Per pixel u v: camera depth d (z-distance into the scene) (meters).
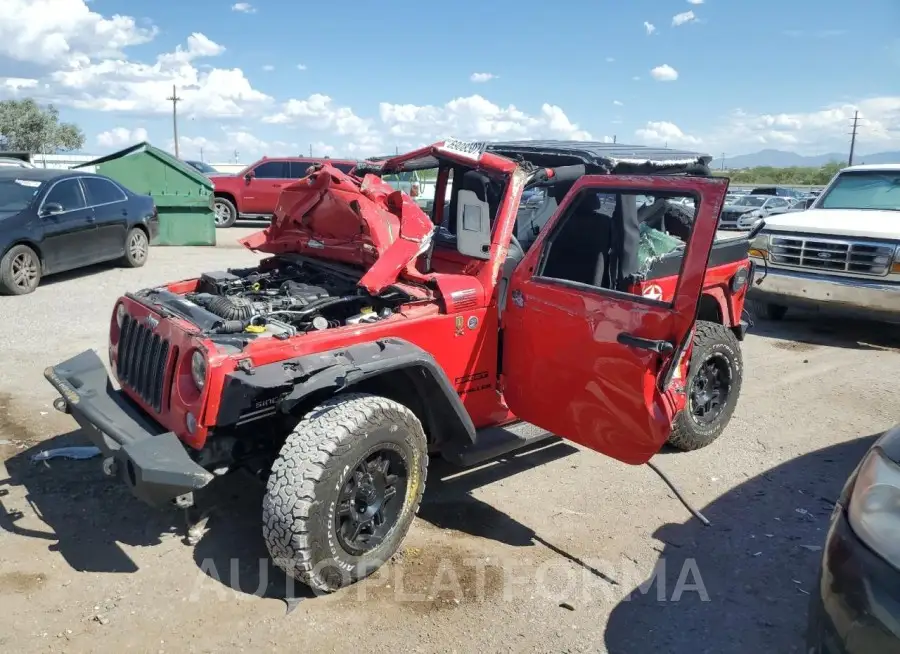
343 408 3.32
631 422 3.54
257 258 13.59
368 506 3.44
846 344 8.27
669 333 3.31
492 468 4.84
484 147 4.57
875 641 2.20
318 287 4.28
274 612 3.26
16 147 46.16
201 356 3.23
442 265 4.43
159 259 13.15
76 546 3.73
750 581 3.60
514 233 5.00
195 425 3.22
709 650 3.09
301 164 19.38
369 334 3.62
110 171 14.77
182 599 3.33
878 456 2.54
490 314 4.14
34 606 3.23
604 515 4.25
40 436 5.04
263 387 3.13
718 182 3.22
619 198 4.39
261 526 3.99
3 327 7.88
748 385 6.69
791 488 4.62
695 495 4.51
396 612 3.29
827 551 2.50
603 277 4.55
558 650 3.07
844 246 7.86
